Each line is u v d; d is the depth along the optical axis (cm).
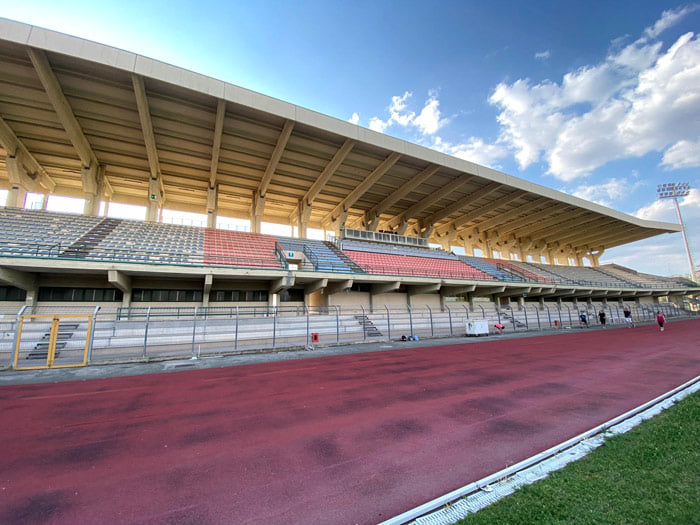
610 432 477
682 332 2284
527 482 342
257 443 483
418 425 546
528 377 910
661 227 4731
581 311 3259
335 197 3384
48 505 328
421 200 3519
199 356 1352
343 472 390
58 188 2794
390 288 2484
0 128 2012
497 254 5453
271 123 2166
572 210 3853
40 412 639
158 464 419
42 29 1495
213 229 2655
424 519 286
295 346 1573
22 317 1123
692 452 394
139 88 1709
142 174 2709
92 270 1616
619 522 266
